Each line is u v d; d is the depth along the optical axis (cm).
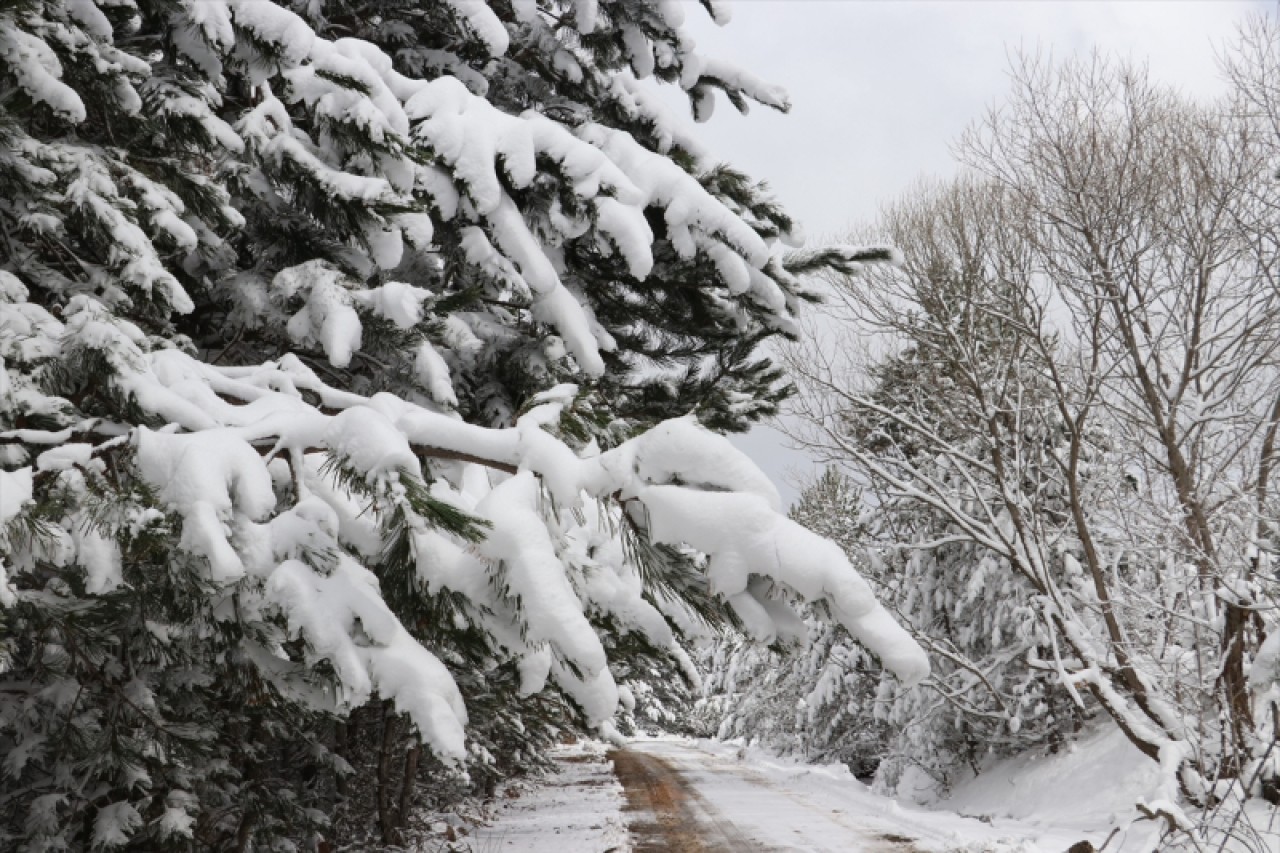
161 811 457
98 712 405
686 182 619
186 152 515
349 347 450
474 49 776
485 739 1030
